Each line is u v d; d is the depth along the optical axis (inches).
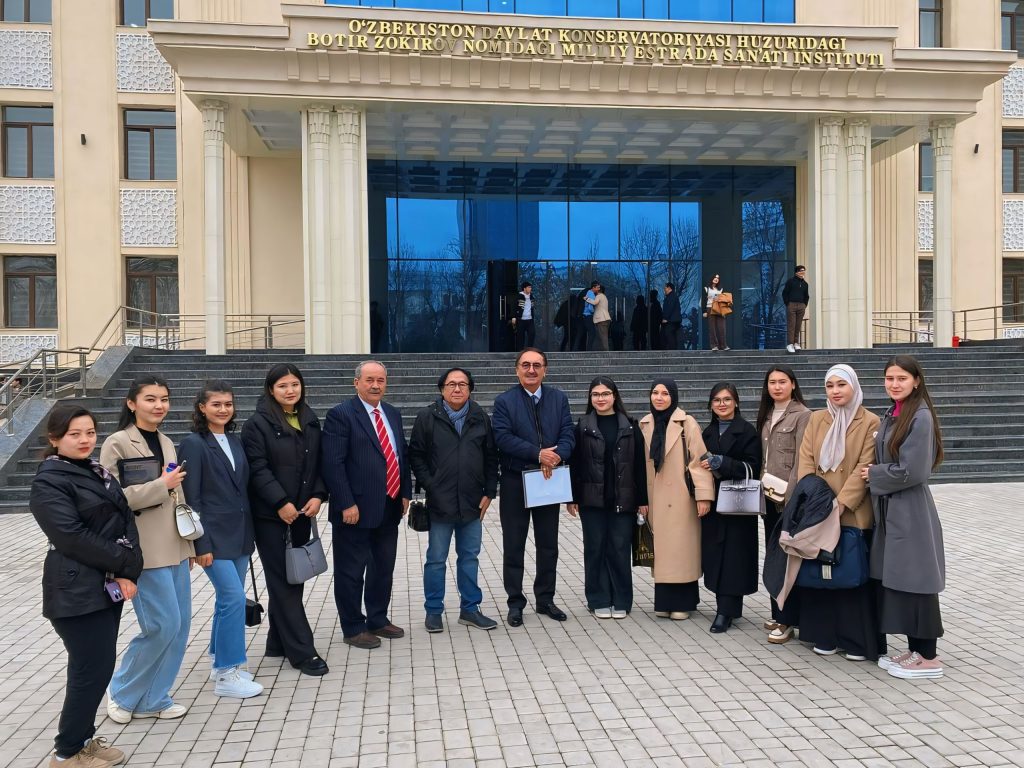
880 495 185.2
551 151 802.8
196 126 765.3
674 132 735.1
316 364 578.2
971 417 521.7
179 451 174.9
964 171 853.8
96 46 765.3
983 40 846.5
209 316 615.2
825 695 174.6
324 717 166.2
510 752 149.3
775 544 204.5
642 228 845.2
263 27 596.1
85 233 765.9
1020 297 865.5
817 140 681.0
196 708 171.9
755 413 522.9
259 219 783.1
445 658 200.7
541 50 625.3
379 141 761.0
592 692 177.5
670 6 768.9
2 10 761.0
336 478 201.6
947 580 268.7
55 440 143.9
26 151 767.7
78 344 764.6
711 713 165.5
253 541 185.8
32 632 228.5
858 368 601.9
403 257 819.4
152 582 159.8
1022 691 175.8
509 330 829.8
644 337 842.8
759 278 855.7
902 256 838.5
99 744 148.2
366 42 603.2
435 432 220.5
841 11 802.8
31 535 358.0
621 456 229.6
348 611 209.3
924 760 144.3
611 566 234.1
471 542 226.1
